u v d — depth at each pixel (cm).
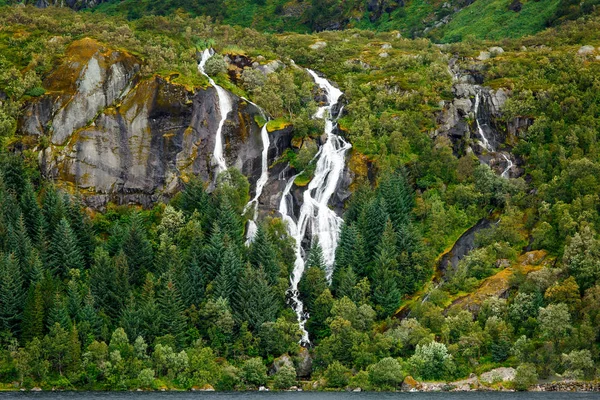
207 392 14550
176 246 17300
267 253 17138
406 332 15425
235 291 16425
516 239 17500
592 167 18100
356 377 14775
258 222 18875
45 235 17288
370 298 16738
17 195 18138
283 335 15750
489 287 16350
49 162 18938
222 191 18538
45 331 15138
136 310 15812
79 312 15412
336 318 15650
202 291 16650
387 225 17538
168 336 15288
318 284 16912
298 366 15612
